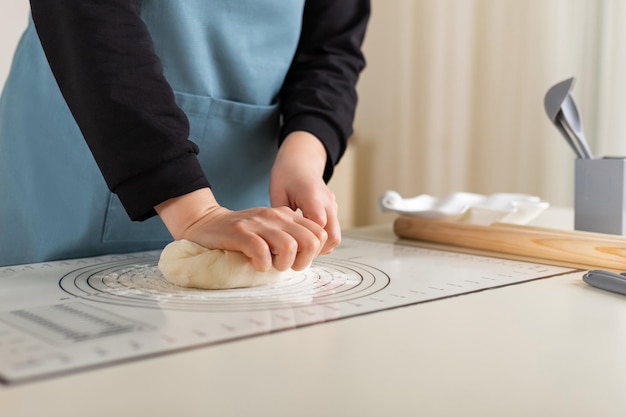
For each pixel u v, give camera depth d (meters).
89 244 0.87
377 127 2.38
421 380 0.38
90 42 0.64
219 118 0.90
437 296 0.59
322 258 0.80
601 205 0.92
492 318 0.52
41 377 0.37
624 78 1.71
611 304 0.57
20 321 0.49
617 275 0.63
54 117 0.86
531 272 0.72
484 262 0.78
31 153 0.90
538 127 1.90
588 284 0.65
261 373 0.38
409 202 1.06
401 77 2.28
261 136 0.96
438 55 2.16
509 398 0.35
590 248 0.74
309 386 0.36
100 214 0.85
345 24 1.01
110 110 0.64
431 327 0.49
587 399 0.35
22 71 0.92
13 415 0.32
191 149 0.67
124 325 0.48
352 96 0.98
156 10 0.82
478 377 0.38
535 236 0.81
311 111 0.91
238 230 0.61
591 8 1.76
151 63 0.67
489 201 1.09
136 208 0.65
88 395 0.35
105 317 0.50
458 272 0.71
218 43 0.88
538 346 0.45
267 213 0.64
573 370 0.40
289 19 0.94
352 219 2.33
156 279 0.67
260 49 0.93
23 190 0.91
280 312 0.53
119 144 0.64
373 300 0.57
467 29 2.07
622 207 0.91
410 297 0.59
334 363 0.40
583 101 1.79
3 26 1.55
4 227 0.94
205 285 0.61
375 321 0.51
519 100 1.94
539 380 0.38
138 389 0.36
